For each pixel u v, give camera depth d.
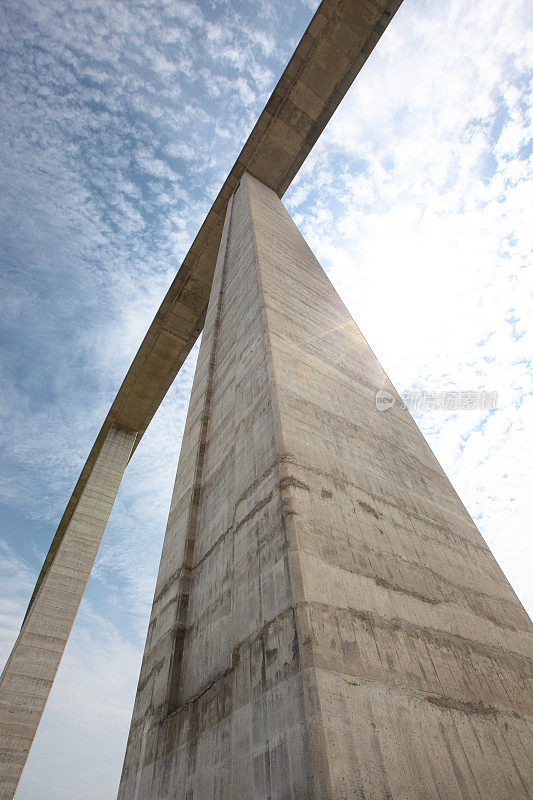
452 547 3.81
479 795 1.90
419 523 3.72
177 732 2.77
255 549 2.81
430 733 2.03
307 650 1.96
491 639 3.09
